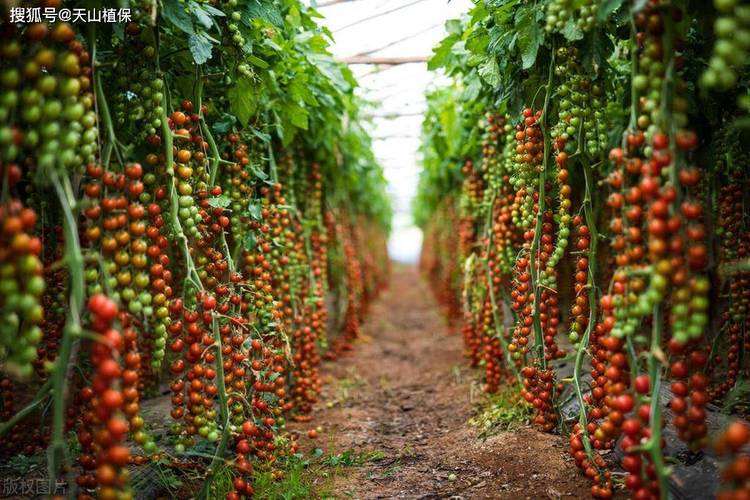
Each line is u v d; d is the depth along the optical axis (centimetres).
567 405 314
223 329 237
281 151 392
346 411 407
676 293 170
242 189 297
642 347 223
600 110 250
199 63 228
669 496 213
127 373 190
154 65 228
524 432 300
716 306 348
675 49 195
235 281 258
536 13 245
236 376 243
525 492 244
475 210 460
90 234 189
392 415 405
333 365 571
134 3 198
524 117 280
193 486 255
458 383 460
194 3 223
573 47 246
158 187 235
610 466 254
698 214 172
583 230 251
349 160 582
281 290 362
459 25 339
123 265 194
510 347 314
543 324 296
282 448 293
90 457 201
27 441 286
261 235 310
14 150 159
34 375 333
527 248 291
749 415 267
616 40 268
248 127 307
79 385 247
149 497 240
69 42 180
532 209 291
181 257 324
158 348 213
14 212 157
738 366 282
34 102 167
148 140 229
